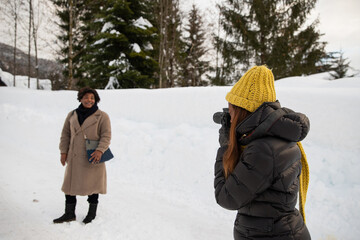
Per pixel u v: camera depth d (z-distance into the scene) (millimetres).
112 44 13984
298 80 8781
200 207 3576
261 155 1076
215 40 15633
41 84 27500
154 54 15938
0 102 9055
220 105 5348
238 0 15172
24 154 5703
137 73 13828
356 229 2820
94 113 2879
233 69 15359
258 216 1135
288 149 1112
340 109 4039
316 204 3246
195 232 2848
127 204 3471
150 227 2846
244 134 1232
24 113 7863
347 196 3168
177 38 19812
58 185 3938
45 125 7195
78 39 18250
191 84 26094
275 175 1080
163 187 4211
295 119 1102
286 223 1119
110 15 13773
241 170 1113
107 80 14945
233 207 1152
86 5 17094
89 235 2539
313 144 3947
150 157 4980
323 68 17250
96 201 2877
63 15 17406
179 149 4785
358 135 3689
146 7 15023
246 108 1208
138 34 14586
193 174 4320
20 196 3355
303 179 1390
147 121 6059
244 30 14727
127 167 4953
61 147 2887
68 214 2762
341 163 3555
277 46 14289
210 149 4520
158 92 6559
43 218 2816
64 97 8398
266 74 1224
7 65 23344
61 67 23000
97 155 2730
